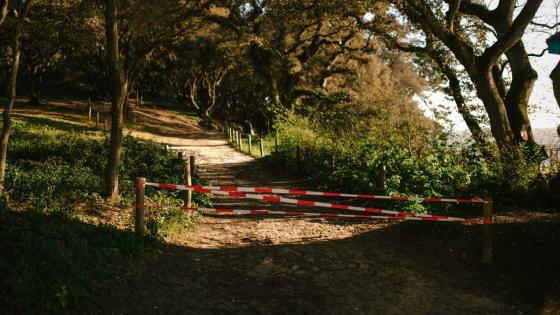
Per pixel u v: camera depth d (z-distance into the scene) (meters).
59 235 7.02
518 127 14.07
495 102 13.13
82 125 30.14
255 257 8.43
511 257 8.05
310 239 9.63
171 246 8.41
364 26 19.05
